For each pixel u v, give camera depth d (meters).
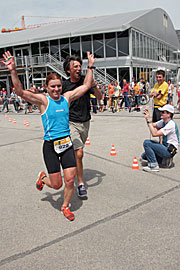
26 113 17.66
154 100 6.25
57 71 24.00
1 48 28.86
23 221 3.43
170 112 4.86
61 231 3.14
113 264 2.53
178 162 5.52
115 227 3.17
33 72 26.23
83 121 4.03
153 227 3.14
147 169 5.04
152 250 2.72
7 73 29.38
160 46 34.19
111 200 3.91
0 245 2.91
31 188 4.54
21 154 6.77
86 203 3.85
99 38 23.25
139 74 24.95
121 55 22.80
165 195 3.99
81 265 2.53
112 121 11.74
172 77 36.16
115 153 6.26
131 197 3.98
